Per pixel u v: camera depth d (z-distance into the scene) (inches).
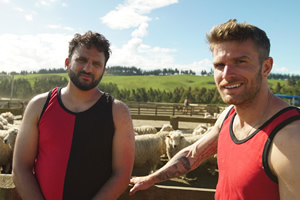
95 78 58.4
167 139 229.6
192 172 222.2
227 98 47.3
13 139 197.6
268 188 41.4
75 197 56.0
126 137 58.6
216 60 48.8
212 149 65.1
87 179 56.2
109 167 59.6
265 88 47.3
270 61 48.0
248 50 45.3
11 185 61.1
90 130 56.3
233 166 47.3
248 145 44.9
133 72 6245.1
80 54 57.6
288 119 40.4
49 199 55.6
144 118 327.9
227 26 46.5
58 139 56.0
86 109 58.2
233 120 53.8
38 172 57.6
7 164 209.6
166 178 65.0
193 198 63.1
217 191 52.9
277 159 39.0
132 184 66.7
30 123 57.7
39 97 60.2
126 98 2834.6
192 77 4717.0
